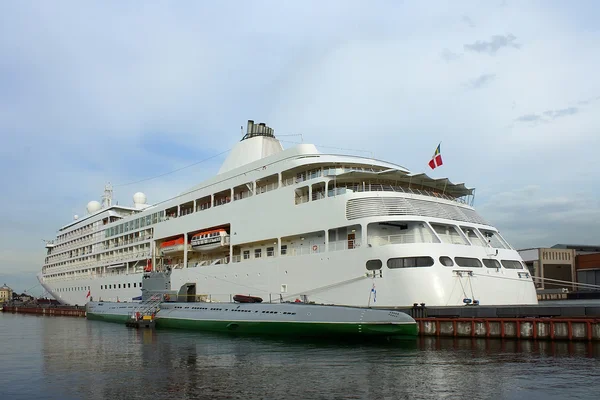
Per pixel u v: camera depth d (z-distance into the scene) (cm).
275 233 3850
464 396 1602
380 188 3553
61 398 1670
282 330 3116
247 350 2623
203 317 3725
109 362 2358
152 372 2077
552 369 1952
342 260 3272
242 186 4391
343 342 2823
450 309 2858
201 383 1842
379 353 2414
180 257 5281
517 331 2697
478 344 2586
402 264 2991
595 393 1619
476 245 3288
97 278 6638
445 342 2691
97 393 1720
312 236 3688
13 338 3606
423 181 3603
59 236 8331
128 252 6000
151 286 4712
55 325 4994
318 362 2212
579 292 5009
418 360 2203
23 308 9006
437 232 3362
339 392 1673
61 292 7906
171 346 2873
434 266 2939
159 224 5350
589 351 2308
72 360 2445
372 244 3247
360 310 2802
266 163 4159
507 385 1725
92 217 7144
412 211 3234
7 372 2141
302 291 3528
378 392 1666
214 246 4450
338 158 3775
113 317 5109
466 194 3931
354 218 3256
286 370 2053
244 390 1720
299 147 3897
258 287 3903
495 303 3114
